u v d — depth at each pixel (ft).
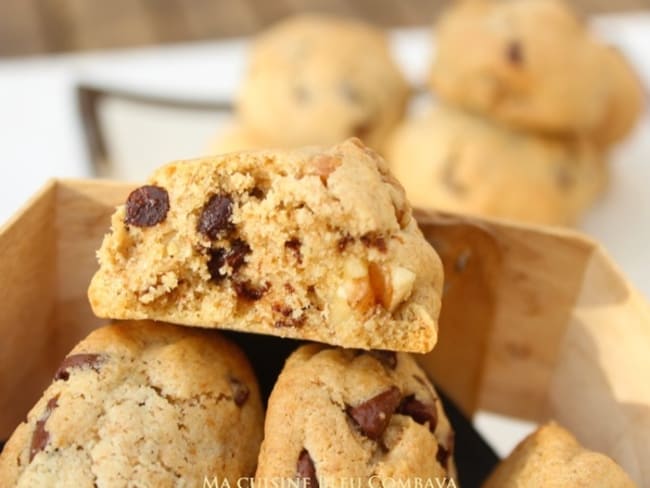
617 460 0.76
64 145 1.36
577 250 0.79
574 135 1.29
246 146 1.29
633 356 0.76
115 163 1.35
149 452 0.68
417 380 0.73
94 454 0.67
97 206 0.77
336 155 0.71
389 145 1.34
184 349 0.73
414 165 1.26
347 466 0.67
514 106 1.23
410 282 0.70
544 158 1.25
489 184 1.22
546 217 1.22
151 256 0.71
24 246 0.74
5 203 1.28
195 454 0.70
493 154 1.23
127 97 1.40
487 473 0.82
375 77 1.33
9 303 0.74
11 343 0.76
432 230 0.80
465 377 0.86
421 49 1.61
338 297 0.70
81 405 0.69
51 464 0.67
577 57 1.22
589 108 1.24
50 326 0.79
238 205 0.71
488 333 0.84
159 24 1.64
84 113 1.36
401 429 0.70
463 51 1.24
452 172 1.23
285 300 0.71
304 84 1.30
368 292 0.70
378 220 0.69
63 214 0.77
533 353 0.84
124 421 0.69
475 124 1.27
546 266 0.80
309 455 0.67
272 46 1.37
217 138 1.34
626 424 0.76
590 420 0.79
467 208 1.21
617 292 0.77
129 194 0.74
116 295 0.71
